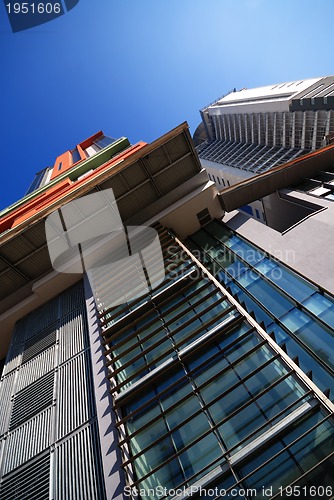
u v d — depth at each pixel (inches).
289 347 444.5
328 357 400.8
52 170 2370.8
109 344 581.0
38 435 495.8
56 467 434.0
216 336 459.8
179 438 372.8
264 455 313.3
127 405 454.9
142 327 551.2
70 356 609.0
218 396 375.2
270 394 358.3
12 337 764.0
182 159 790.5
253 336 433.4
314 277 514.3
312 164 904.3
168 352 476.4
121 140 1395.2
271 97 2559.1
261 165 2448.3
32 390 585.9
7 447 505.0
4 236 719.1
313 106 2039.9
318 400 324.8
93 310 677.3
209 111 3553.2
